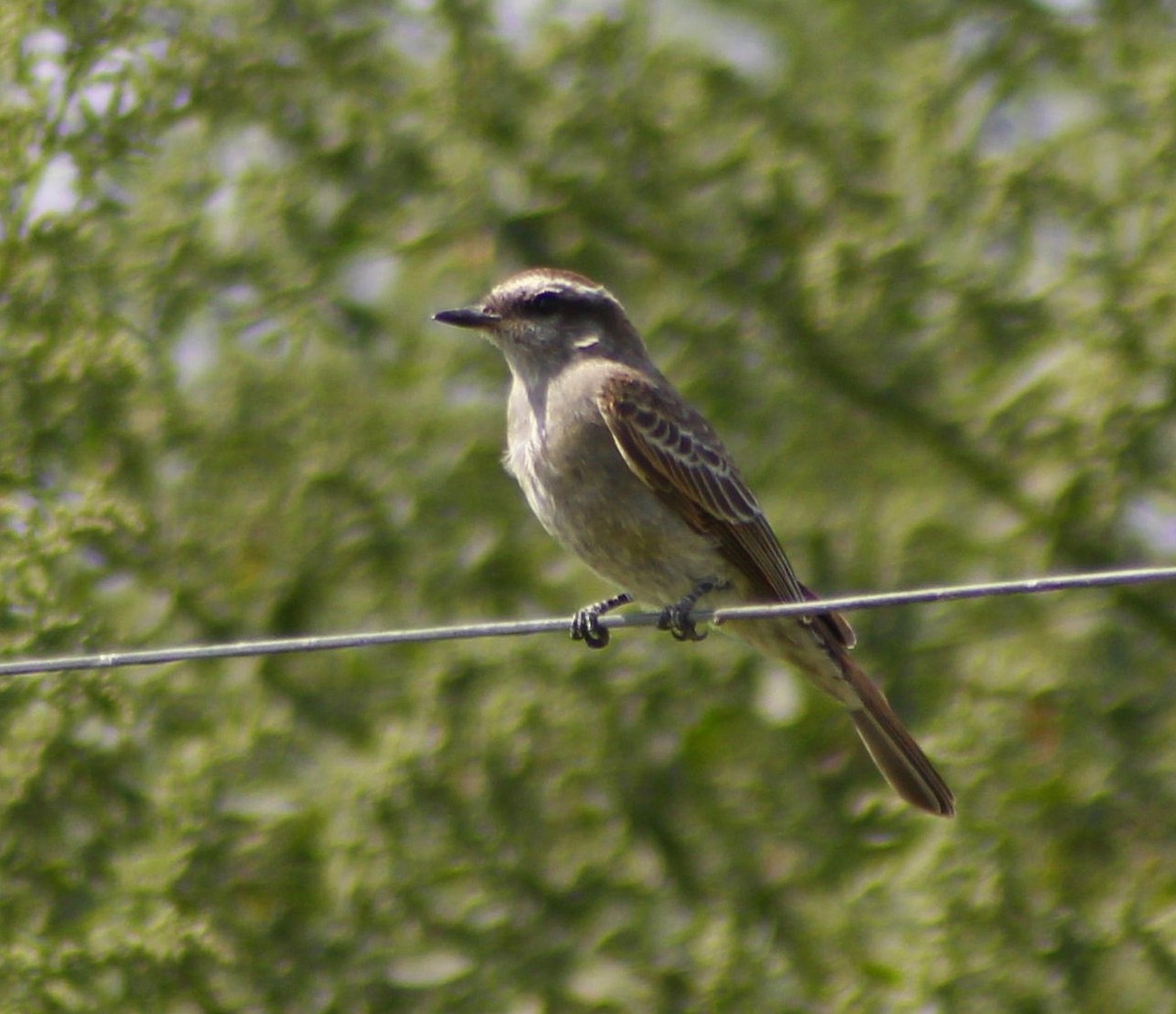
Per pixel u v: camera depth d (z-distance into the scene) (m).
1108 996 13.55
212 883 13.09
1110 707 14.51
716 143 15.78
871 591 15.27
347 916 13.74
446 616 15.09
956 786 14.12
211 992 12.92
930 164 15.09
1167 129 14.28
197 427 14.90
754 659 15.06
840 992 14.06
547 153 15.62
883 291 15.07
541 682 14.77
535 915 14.33
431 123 15.52
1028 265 15.06
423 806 14.07
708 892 14.78
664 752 14.77
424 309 15.72
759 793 14.98
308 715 14.88
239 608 14.73
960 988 13.48
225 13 15.05
